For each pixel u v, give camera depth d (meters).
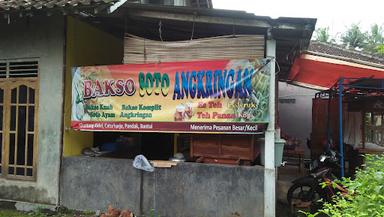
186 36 6.95
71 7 5.53
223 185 5.78
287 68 8.63
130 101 6.16
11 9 5.79
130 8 5.78
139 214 6.17
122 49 8.59
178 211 5.99
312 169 7.89
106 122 6.28
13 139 7.03
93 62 7.40
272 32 5.50
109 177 6.36
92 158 6.48
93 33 7.41
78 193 6.50
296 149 11.17
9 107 7.09
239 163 5.93
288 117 14.03
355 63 7.78
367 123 9.55
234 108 5.62
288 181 9.34
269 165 5.58
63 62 6.61
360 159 8.85
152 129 6.02
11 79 7.07
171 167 6.05
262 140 5.91
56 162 6.62
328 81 8.34
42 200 6.70
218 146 6.05
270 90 5.51
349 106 9.93
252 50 5.80
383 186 2.88
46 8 5.62
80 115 6.45
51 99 6.69
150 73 6.05
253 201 5.64
